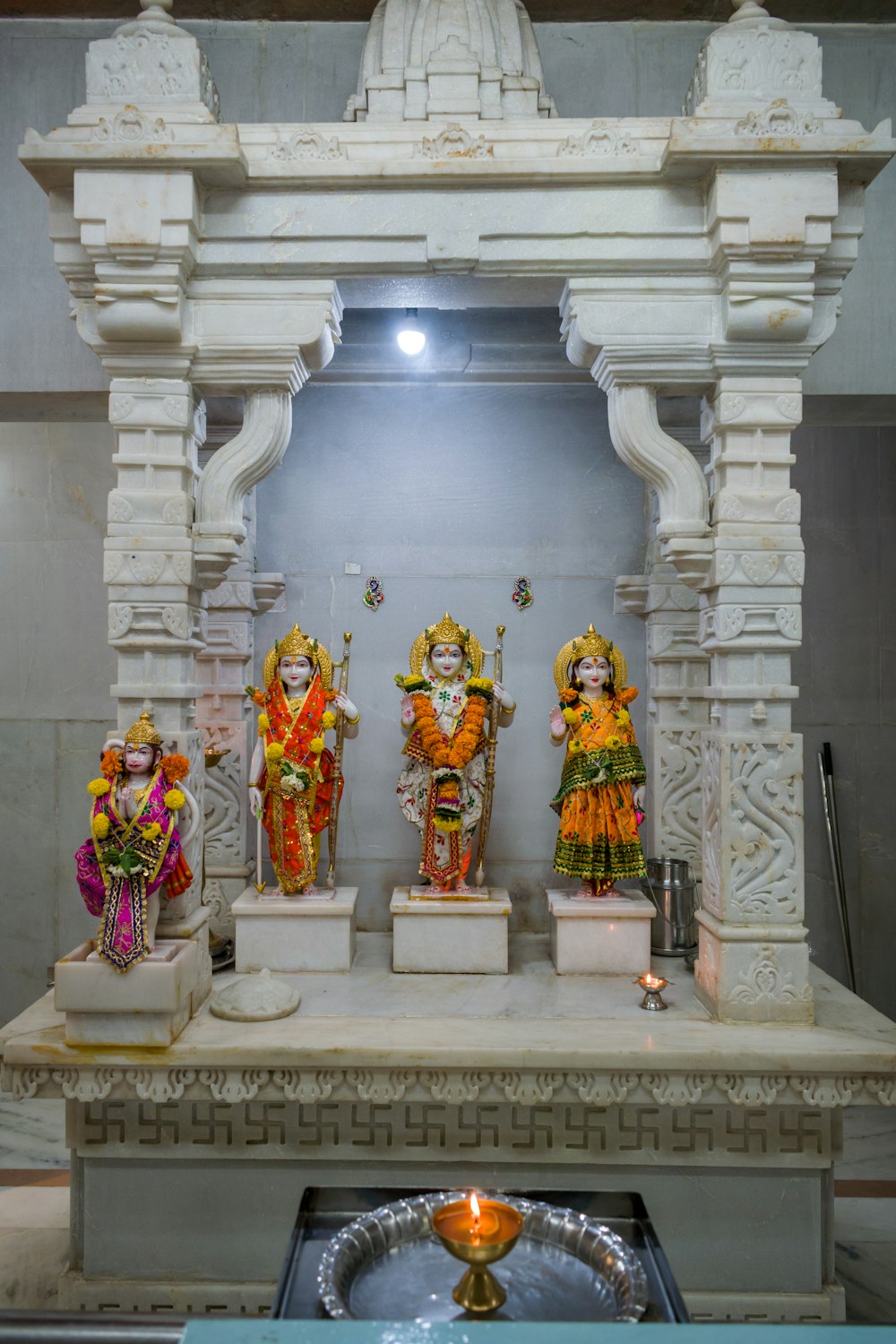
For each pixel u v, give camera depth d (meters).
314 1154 2.68
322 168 2.77
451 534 3.99
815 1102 2.55
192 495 2.99
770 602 2.81
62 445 4.43
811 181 2.70
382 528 3.99
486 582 3.98
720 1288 2.66
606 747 3.33
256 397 2.96
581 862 3.33
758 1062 2.53
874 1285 2.80
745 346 2.83
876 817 4.30
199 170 2.72
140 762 2.65
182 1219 2.69
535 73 3.17
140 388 2.86
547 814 3.93
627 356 2.87
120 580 2.83
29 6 3.53
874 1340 1.13
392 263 2.86
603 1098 2.56
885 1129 3.86
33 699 4.43
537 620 3.97
